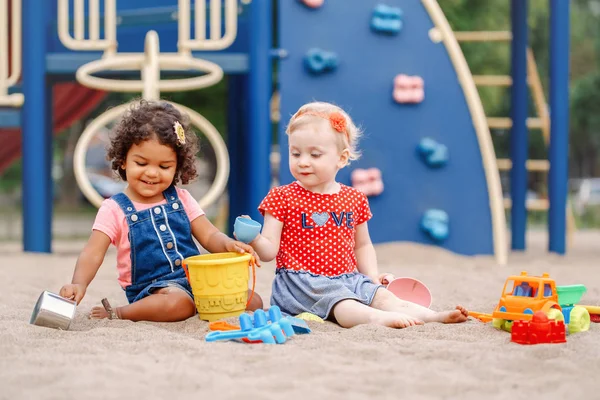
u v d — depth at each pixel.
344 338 3.55
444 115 8.80
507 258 9.06
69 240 14.12
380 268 7.36
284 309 4.25
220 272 3.99
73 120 12.54
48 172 8.89
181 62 7.84
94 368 2.86
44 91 8.64
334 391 2.64
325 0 8.60
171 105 4.36
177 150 4.20
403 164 8.70
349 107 8.62
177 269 4.29
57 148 31.31
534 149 34.84
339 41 8.62
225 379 2.74
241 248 4.14
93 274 4.13
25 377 2.74
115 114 9.07
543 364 2.97
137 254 4.23
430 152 8.66
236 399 2.51
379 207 8.63
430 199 8.73
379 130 8.66
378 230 8.62
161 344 3.30
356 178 8.53
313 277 4.21
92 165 33.47
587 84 35.25
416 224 8.70
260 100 8.37
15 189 32.69
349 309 3.99
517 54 10.58
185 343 3.30
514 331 3.47
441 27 8.80
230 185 10.48
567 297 3.97
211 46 8.13
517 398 2.58
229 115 10.48
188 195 4.45
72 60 8.65
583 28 38.28
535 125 12.27
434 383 2.72
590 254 10.30
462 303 4.92
